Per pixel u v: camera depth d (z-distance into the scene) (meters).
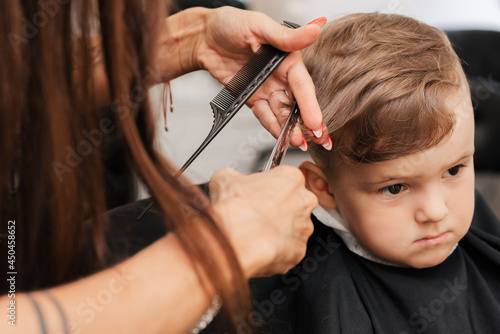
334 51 0.74
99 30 0.48
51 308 0.37
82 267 0.56
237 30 0.70
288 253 0.48
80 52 0.46
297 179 0.53
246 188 0.50
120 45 0.45
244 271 0.43
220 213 0.46
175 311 0.40
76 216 0.51
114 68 0.46
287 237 0.48
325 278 0.75
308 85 0.66
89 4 0.45
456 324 0.73
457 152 0.67
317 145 0.75
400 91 0.67
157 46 0.48
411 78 0.68
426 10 1.84
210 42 0.76
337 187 0.75
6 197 0.51
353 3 1.45
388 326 0.74
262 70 0.64
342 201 0.75
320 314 0.72
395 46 0.72
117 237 0.73
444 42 0.75
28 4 0.43
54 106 0.45
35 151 0.48
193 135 1.63
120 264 0.42
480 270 0.79
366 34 0.74
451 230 0.71
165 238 0.45
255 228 0.45
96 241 0.52
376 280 0.76
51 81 0.44
